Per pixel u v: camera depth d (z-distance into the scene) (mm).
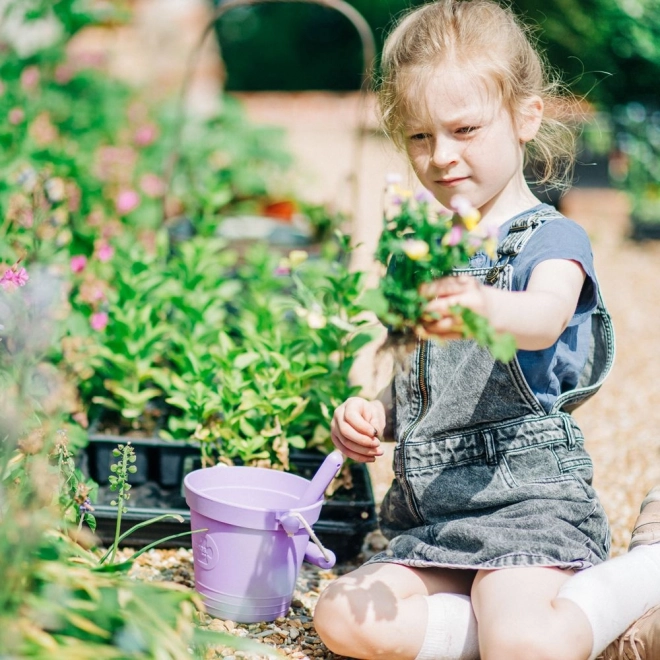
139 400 2533
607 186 7820
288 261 2367
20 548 1237
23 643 1183
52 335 1862
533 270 1708
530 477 1712
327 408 2332
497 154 1765
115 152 4684
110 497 2311
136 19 6938
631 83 7805
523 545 1625
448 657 1633
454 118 1727
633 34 7559
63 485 1719
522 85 1831
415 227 1394
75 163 3908
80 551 1552
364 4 12125
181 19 7309
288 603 1859
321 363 2426
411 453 1794
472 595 1644
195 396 2309
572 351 1812
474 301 1410
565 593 1542
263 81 15617
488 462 1737
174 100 6406
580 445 1768
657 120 7758
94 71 5660
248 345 2604
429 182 1809
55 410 1663
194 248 3064
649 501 1871
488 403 1738
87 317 2768
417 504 1792
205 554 1812
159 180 4551
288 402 2240
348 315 2387
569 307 1639
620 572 1593
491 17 1852
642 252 6738
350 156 6871
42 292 1641
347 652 1637
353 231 3531
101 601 1312
